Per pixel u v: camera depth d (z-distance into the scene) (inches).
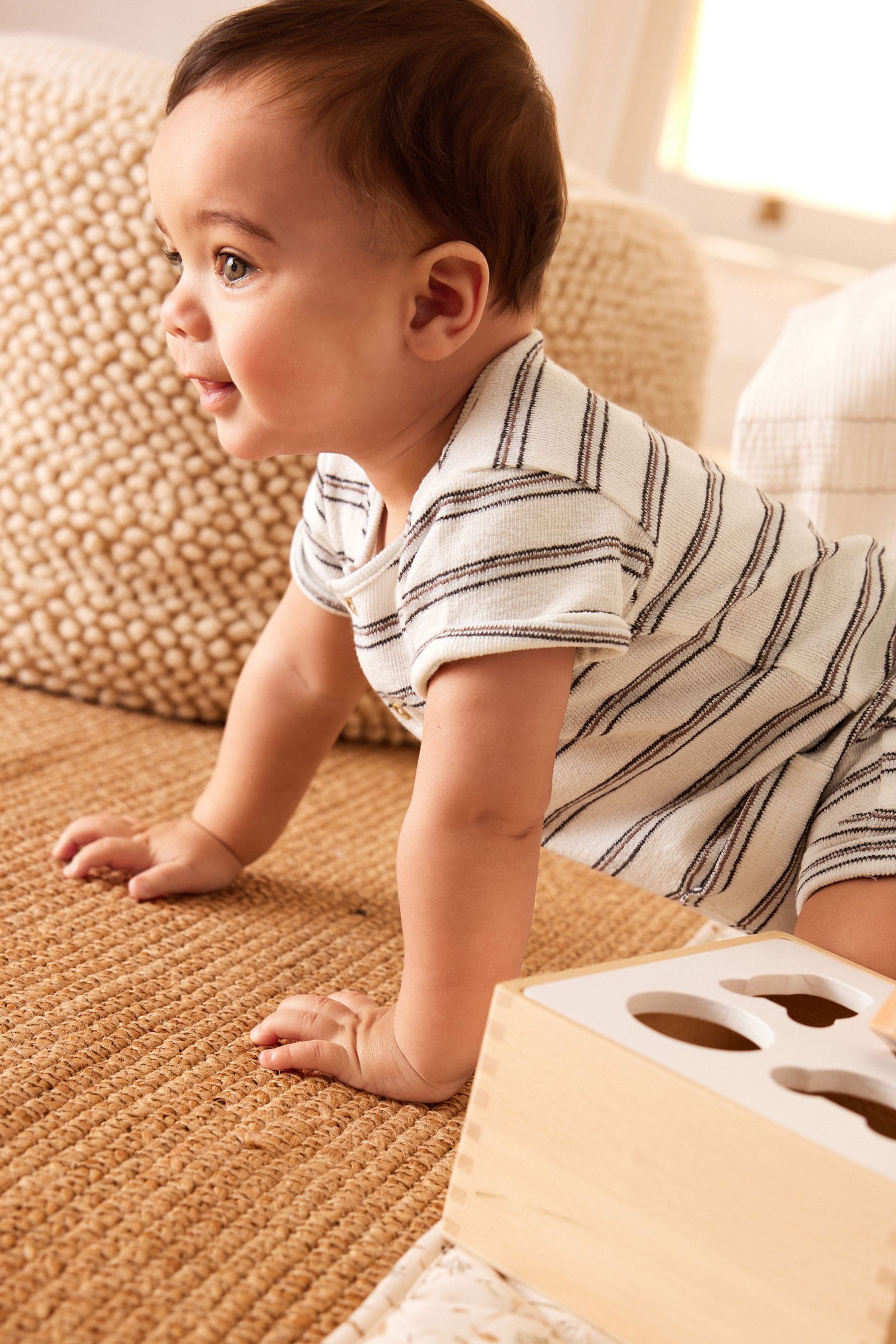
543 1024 18.2
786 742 27.4
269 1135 21.8
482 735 22.5
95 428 43.1
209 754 42.5
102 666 44.6
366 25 23.1
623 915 35.9
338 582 26.8
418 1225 20.2
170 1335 17.0
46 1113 21.4
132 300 42.2
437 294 23.8
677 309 49.1
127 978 26.6
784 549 28.0
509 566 22.8
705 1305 16.5
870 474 38.9
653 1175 17.1
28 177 42.6
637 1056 17.3
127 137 42.0
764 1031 18.8
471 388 24.9
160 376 42.5
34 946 27.4
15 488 43.8
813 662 27.4
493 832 22.6
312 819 38.5
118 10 80.1
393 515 26.7
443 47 23.4
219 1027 25.3
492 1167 18.9
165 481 43.0
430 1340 17.3
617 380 47.1
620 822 28.5
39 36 47.6
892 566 31.0
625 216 47.2
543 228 25.1
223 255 23.0
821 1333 15.5
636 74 86.8
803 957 22.0
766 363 42.5
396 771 44.6
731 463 41.6
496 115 23.7
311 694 31.7
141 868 31.9
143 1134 21.2
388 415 24.4
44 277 42.7
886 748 26.7
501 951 23.0
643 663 26.3
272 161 22.3
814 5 87.0
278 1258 18.8
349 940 30.4
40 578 44.1
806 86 88.1
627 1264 17.3
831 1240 15.5
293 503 43.6
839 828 26.0
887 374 38.5
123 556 43.5
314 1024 24.7
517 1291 18.4
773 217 89.4
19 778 37.5
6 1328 16.6
